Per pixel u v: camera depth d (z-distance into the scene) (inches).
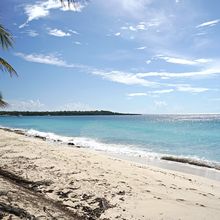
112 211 233.5
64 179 313.9
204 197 294.0
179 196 289.6
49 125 2294.5
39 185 289.9
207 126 1980.8
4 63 343.9
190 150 815.7
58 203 244.8
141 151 764.0
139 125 2160.4
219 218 232.2
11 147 545.0
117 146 871.7
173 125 2158.0
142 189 303.4
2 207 171.0
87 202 249.8
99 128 1811.0
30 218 170.6
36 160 411.8
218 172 486.6
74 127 1951.3
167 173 421.1
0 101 516.7
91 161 457.4
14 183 283.4
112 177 343.9
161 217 226.5
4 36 294.2
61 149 595.2
